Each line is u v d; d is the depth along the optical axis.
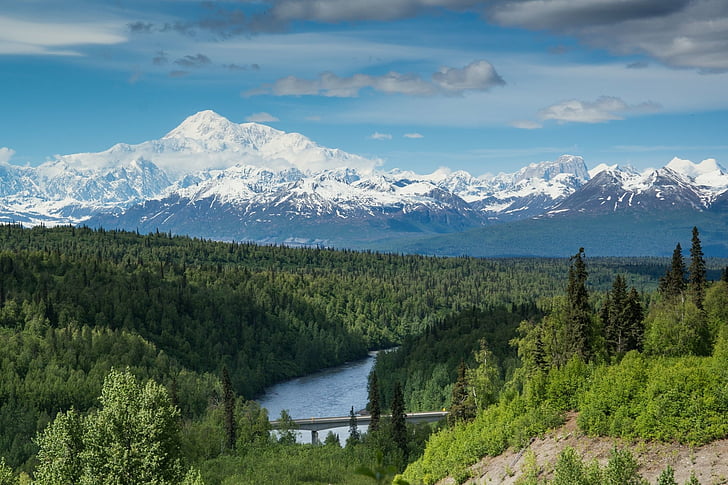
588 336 157.75
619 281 173.62
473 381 174.62
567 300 166.38
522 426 123.38
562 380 124.88
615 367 118.50
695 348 158.88
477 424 141.12
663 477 79.38
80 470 102.62
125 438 104.00
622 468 82.62
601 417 110.38
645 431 101.19
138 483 99.56
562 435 115.88
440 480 134.50
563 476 85.06
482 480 118.25
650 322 171.00
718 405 97.06
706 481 88.25
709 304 175.62
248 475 195.25
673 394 100.06
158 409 107.00
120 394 107.62
